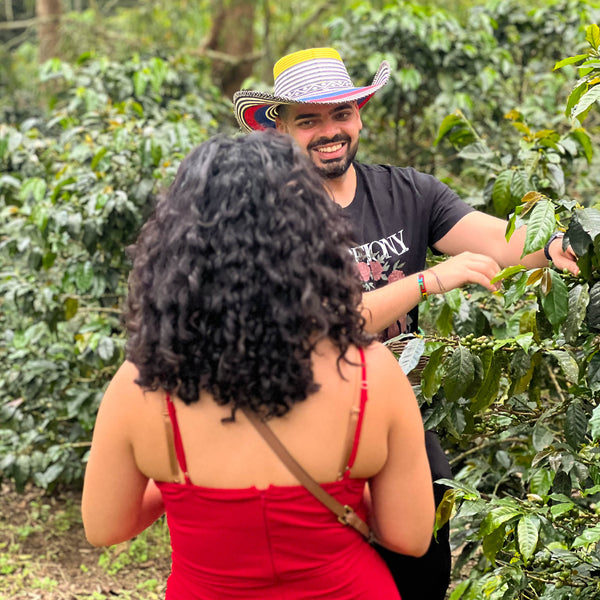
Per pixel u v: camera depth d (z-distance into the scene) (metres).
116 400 1.41
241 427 1.35
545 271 1.93
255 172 1.32
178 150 4.02
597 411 1.78
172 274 1.30
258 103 2.30
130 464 1.44
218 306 1.28
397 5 4.64
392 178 2.28
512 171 2.68
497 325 2.94
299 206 1.32
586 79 2.03
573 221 1.88
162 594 3.41
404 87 4.38
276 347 1.30
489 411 2.33
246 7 8.95
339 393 1.37
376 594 1.47
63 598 3.35
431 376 2.02
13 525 3.95
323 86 2.27
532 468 2.27
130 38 8.74
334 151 2.21
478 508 1.99
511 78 4.94
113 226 3.70
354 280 1.38
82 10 12.68
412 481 1.45
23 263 4.23
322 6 8.71
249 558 1.40
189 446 1.37
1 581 3.46
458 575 2.84
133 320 1.38
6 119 7.57
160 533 3.86
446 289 1.79
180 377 1.33
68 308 3.80
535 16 4.61
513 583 2.08
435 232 2.28
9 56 9.93
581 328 2.10
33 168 4.25
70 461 3.90
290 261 1.29
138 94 4.70
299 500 1.37
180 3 8.69
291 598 1.41
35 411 4.00
